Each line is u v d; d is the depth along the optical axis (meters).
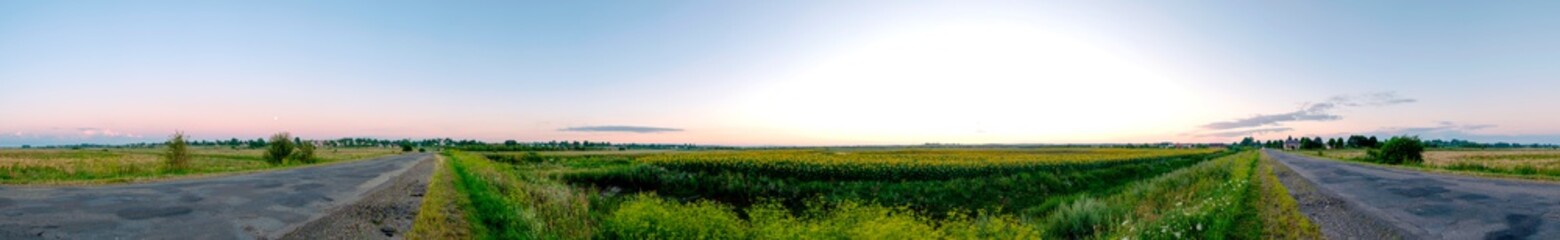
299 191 17.84
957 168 30.58
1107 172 36.44
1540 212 13.02
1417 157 43.81
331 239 10.22
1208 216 11.65
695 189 26.67
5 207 12.29
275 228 11.12
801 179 29.41
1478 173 26.86
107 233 9.99
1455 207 14.21
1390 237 10.56
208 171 27.56
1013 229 12.12
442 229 11.20
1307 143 152.38
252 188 18.42
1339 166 39.38
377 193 17.69
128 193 15.80
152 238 9.75
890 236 10.51
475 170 26.73
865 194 24.91
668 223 12.16
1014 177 29.48
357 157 66.00
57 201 13.53
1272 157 63.94
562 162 48.88
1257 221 12.23
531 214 12.67
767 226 12.09
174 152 32.62
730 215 14.41
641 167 30.53
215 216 12.14
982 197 25.09
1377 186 20.69
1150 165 46.41
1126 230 11.59
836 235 11.37
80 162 40.72
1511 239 10.23
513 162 50.50
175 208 13.06
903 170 29.70
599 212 17.59
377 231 11.05
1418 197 16.62
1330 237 10.58
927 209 22.36
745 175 29.83
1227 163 40.84
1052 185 29.00
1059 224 14.36
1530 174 25.88
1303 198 16.73
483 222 12.19
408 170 32.56
